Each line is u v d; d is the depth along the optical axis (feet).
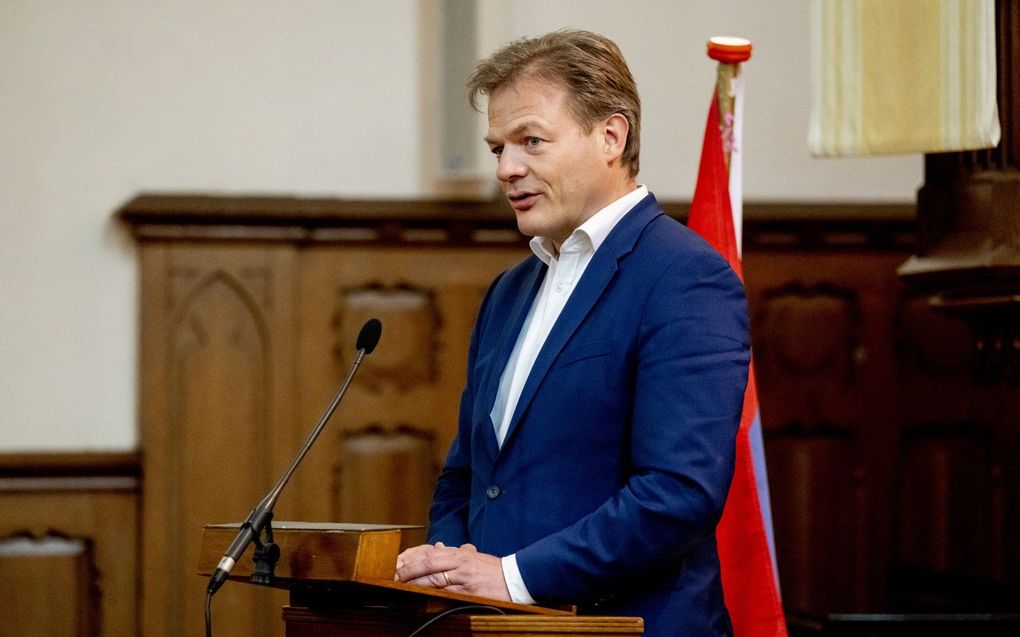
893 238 32.45
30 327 30.60
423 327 31.40
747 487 16.97
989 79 18.37
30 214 30.73
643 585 13.44
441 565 12.75
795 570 31.89
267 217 30.71
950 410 31.76
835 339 32.30
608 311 13.83
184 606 30.01
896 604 27.40
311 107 31.48
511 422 13.89
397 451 31.17
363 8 31.68
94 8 30.99
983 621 21.44
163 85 31.14
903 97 19.17
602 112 14.24
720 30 32.50
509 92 14.30
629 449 13.69
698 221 18.69
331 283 31.22
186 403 30.53
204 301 30.73
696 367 13.28
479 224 31.42
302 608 12.34
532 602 12.69
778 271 32.24
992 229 20.51
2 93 30.71
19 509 29.99
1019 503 30.55
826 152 19.57
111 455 30.22
